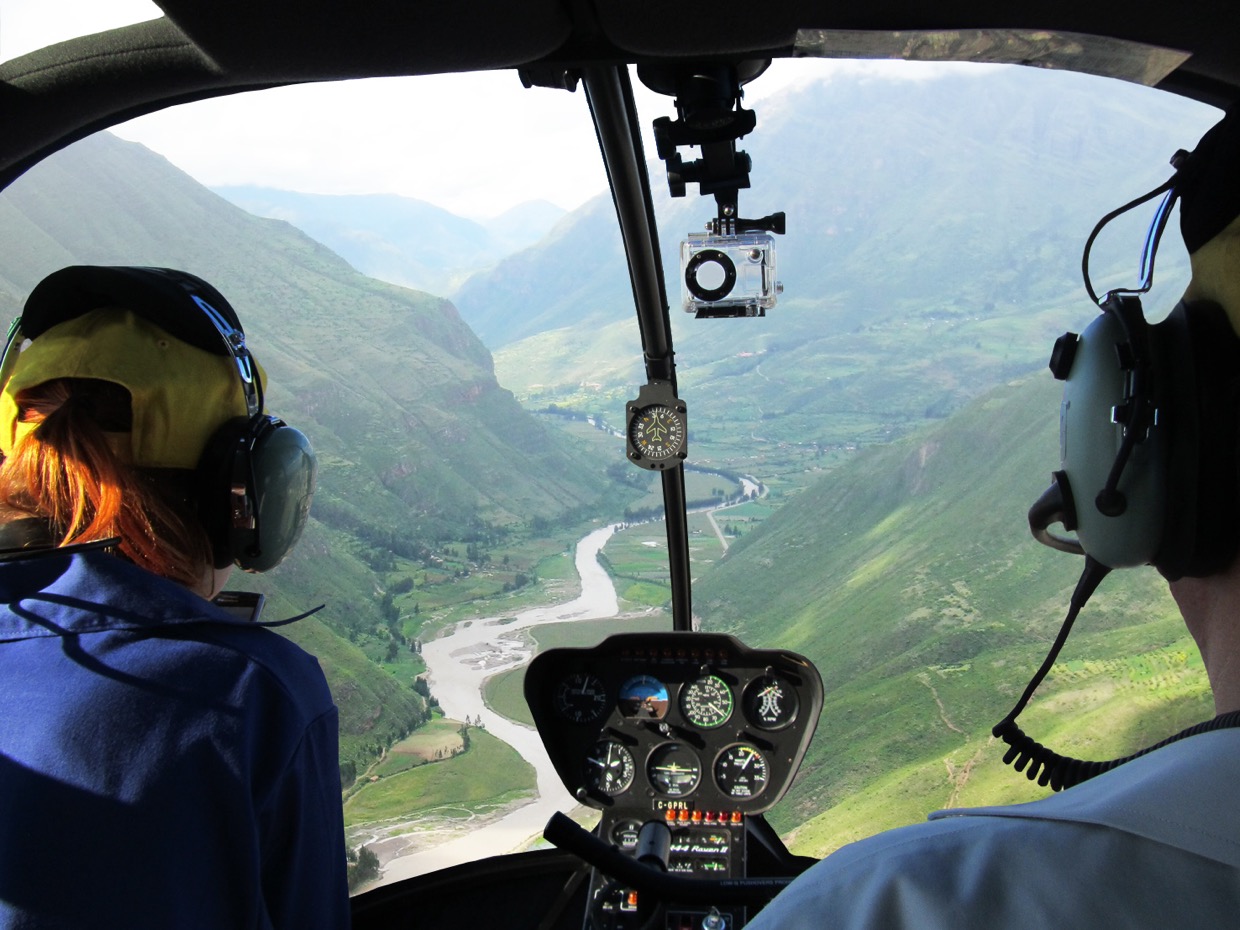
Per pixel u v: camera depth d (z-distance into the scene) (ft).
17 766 3.55
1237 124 2.12
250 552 4.55
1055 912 1.60
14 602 3.83
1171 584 2.33
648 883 5.82
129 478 4.00
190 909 3.52
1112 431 2.55
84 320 4.23
